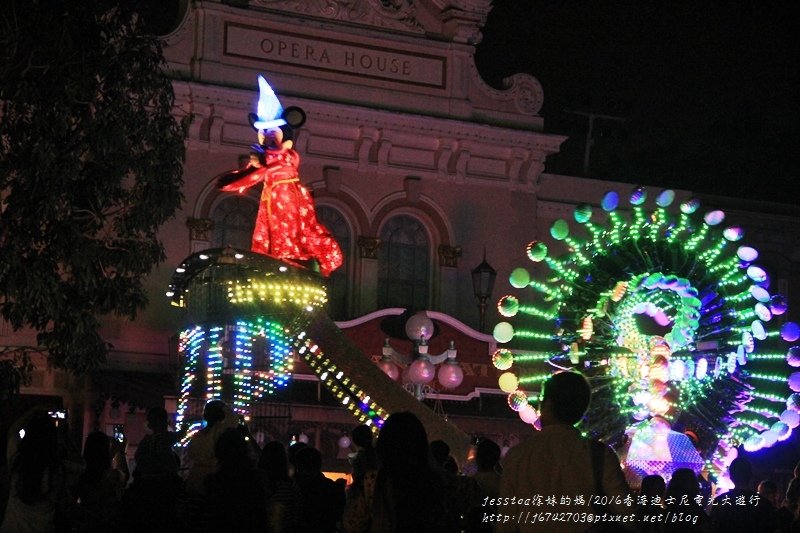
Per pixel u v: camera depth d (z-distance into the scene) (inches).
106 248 832.9
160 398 1042.7
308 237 906.1
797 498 577.3
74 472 535.2
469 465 757.9
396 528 337.1
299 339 928.3
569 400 338.3
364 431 529.7
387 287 1202.6
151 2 867.4
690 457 808.3
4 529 441.7
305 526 474.9
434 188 1216.8
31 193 798.5
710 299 892.0
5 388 828.6
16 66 806.5
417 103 1208.2
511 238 1235.2
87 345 827.4
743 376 913.5
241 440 434.6
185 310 929.5
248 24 1153.4
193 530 477.1
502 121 1242.0
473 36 1234.6
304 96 1166.3
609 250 874.8
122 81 826.2
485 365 1127.0
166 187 845.2
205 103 1127.0
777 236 1347.2
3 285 793.6
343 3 1189.7
